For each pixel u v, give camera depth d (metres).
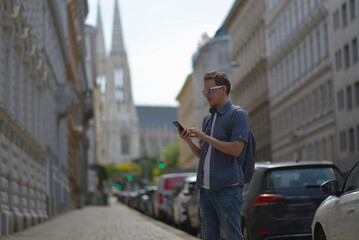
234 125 5.72
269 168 11.28
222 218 5.75
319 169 11.31
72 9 50.12
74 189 54.19
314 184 11.05
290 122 54.06
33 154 25.39
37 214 25.45
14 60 20.34
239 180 5.72
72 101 38.16
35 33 26.78
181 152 129.62
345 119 41.84
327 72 44.97
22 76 22.36
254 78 66.38
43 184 28.97
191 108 109.75
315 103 47.81
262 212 10.93
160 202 27.84
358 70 39.62
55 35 37.50
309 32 48.59
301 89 50.84
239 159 5.76
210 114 6.05
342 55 42.03
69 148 48.34
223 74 5.90
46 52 30.39
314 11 47.09
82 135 62.59
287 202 10.88
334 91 43.66
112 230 19.39
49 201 30.50
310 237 10.98
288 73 54.44
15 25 19.72
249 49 68.12
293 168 11.29
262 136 63.59
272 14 58.91
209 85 5.87
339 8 42.34
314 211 10.90
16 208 20.23
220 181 5.69
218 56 87.81
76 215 36.28
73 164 52.97
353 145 40.94
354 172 7.29
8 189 19.14
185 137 5.77
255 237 10.97
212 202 5.82
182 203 20.42
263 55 62.16
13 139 19.61
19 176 21.05
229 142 5.65
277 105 58.00
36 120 26.91
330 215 7.61
